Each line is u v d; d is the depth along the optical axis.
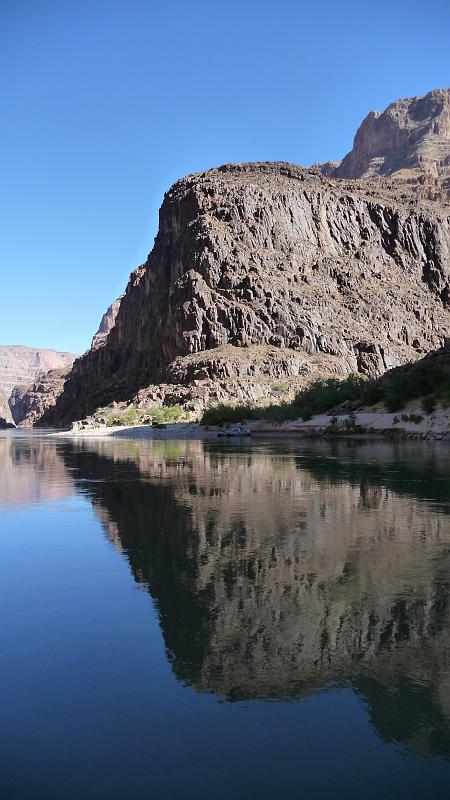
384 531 10.14
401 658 5.19
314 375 136.38
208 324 146.38
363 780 3.59
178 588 7.15
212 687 4.71
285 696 4.57
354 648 5.37
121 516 12.02
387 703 4.45
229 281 152.38
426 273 190.88
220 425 90.75
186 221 173.00
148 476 20.30
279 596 6.80
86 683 4.77
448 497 14.05
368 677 4.85
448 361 68.12
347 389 82.88
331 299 162.38
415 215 194.50
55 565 8.28
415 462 24.97
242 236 161.25
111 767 3.74
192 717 4.28
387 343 157.75
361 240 186.00
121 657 5.25
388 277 181.88
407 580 7.32
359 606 6.43
